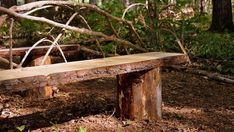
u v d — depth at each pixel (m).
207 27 10.62
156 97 3.57
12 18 3.38
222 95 4.49
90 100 4.25
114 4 6.82
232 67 5.66
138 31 5.84
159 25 5.77
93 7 4.16
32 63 4.56
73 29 3.76
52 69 2.89
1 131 3.33
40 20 3.51
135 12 6.13
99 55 6.05
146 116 3.54
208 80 5.19
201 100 4.29
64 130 3.33
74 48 5.09
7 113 3.80
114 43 6.25
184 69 5.60
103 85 4.99
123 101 3.54
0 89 2.51
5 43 7.84
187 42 6.68
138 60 3.31
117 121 3.53
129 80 3.48
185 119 3.64
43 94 4.42
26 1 10.68
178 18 6.98
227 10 10.09
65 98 4.35
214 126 3.48
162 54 3.67
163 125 3.46
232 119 3.68
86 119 3.58
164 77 5.38
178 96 4.45
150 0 5.70
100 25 6.34
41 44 7.15
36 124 3.49
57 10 7.75
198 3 15.40
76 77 2.86
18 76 2.62
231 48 6.57
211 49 6.46
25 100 4.29
